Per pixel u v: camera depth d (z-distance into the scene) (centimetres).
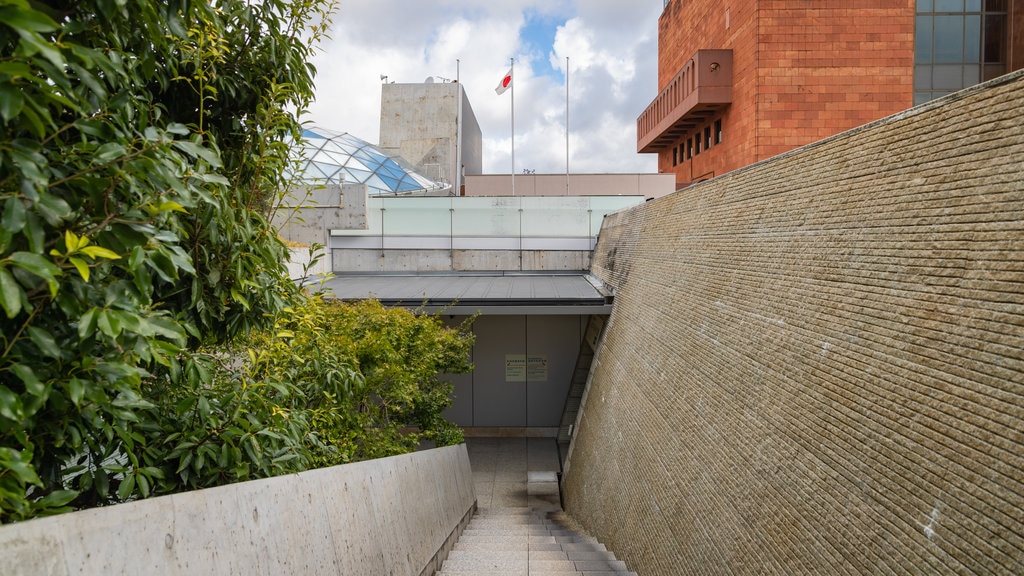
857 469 421
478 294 1595
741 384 648
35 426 207
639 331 1176
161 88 299
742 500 582
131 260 189
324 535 368
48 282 161
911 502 365
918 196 418
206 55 315
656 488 849
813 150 589
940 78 1950
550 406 2012
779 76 1925
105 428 229
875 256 457
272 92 344
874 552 388
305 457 395
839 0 1902
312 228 1950
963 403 342
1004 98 354
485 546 923
